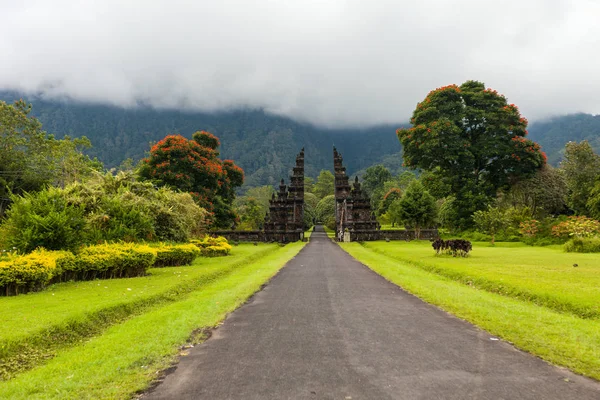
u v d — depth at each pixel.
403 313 8.59
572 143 56.25
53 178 42.34
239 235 52.69
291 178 68.69
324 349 5.96
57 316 7.45
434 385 4.51
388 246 38.12
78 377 4.90
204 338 6.70
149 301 9.84
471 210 50.44
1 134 39.66
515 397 4.17
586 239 27.77
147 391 4.48
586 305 8.76
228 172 56.50
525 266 17.27
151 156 41.31
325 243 51.03
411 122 57.72
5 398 4.32
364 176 137.38
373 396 4.21
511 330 6.93
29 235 12.91
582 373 4.91
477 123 56.22
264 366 5.22
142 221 18.42
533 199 52.75
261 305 9.61
